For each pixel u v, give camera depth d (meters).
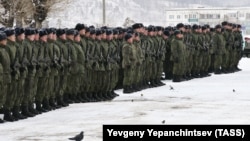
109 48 22.03
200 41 31.06
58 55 19.11
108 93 22.20
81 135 13.34
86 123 16.23
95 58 21.38
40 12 37.84
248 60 49.22
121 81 25.55
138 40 24.67
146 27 26.31
